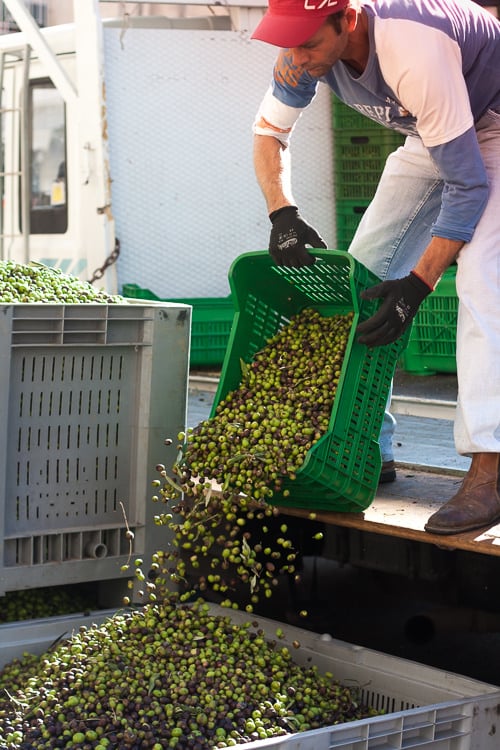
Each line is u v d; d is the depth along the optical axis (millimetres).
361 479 3686
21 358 3744
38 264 4285
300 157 8398
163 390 4016
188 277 8430
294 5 3137
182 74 8242
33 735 3047
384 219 4035
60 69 8133
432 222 4066
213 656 3391
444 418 6047
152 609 3676
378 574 4477
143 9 8219
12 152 9305
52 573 3857
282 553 4320
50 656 3578
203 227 8430
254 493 3525
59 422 3850
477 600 3773
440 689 3314
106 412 3945
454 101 3299
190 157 8336
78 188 8516
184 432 4074
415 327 7375
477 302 3473
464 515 3479
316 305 4117
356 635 4434
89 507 3936
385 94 3434
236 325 3924
